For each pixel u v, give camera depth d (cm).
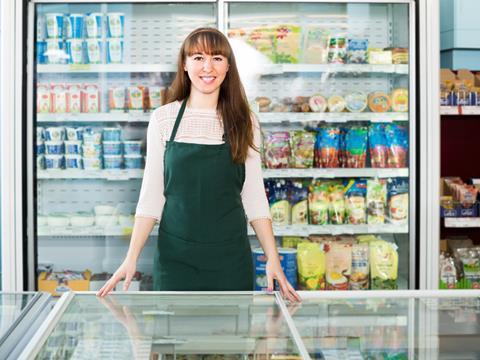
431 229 333
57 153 350
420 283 334
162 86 359
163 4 347
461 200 398
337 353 134
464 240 432
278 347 136
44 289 350
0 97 331
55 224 350
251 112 253
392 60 346
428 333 146
